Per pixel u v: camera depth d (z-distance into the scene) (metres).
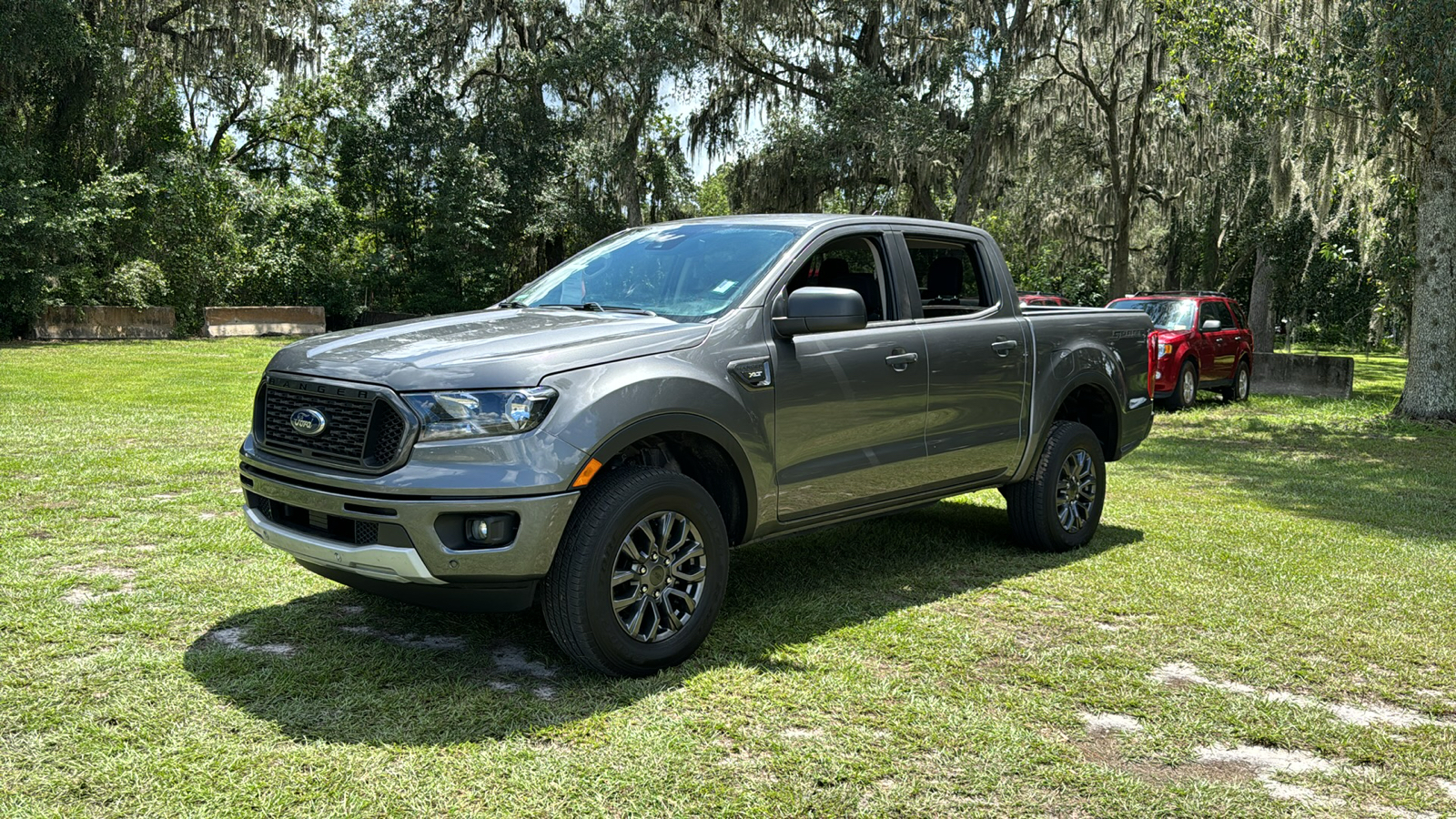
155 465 8.35
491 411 3.68
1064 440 6.16
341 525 3.86
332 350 4.11
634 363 4.03
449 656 4.18
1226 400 18.28
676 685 3.91
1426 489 9.07
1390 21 13.70
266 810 2.88
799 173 32.28
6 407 12.05
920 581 5.53
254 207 34.09
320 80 41.31
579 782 3.09
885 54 32.53
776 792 3.06
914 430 5.21
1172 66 27.45
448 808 2.92
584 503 3.85
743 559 5.95
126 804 2.89
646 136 37.47
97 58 27.84
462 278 37.19
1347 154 16.86
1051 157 33.69
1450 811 3.08
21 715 3.48
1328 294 26.14
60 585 5.00
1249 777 3.29
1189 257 37.78
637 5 31.91
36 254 25.28
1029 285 46.78
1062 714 3.70
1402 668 4.31
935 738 3.47
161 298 29.81
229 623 4.53
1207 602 5.22
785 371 4.53
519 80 37.50
